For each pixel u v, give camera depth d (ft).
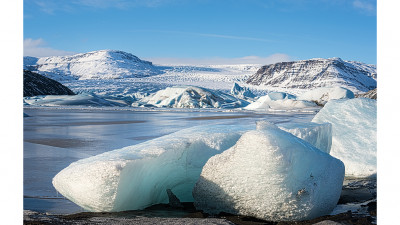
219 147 16.53
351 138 27.61
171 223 12.50
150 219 13.20
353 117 29.25
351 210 15.33
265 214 13.67
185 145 15.74
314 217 14.08
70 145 39.50
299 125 20.44
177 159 15.67
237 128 18.81
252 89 484.74
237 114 119.96
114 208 14.39
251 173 13.33
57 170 25.73
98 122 76.02
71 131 55.88
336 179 15.01
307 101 165.99
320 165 14.43
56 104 183.21
